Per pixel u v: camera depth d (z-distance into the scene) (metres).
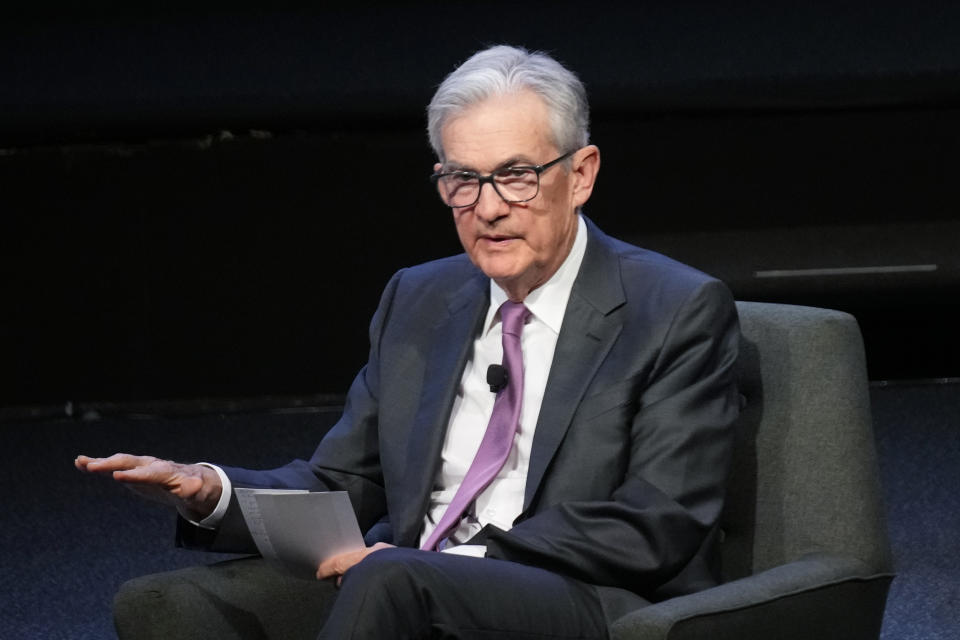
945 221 18.48
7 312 19.95
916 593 12.80
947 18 18.33
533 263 7.70
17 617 13.22
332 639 6.50
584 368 7.76
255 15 19.17
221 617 7.51
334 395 19.91
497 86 7.51
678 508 7.28
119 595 7.41
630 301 7.90
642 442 7.52
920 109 18.39
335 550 7.42
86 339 19.97
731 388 7.78
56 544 15.26
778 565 7.89
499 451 7.83
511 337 7.99
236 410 19.89
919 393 19.11
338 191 19.44
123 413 20.05
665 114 18.77
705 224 18.83
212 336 19.88
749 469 8.06
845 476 7.79
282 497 7.11
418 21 19.05
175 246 19.72
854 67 18.34
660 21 18.78
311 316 19.73
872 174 18.56
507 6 18.94
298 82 18.98
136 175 19.56
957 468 16.16
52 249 19.80
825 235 18.66
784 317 8.20
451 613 6.68
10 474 17.81
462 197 7.62
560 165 7.61
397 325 8.55
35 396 20.08
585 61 18.73
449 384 8.11
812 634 7.20
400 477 8.06
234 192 19.55
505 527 7.79
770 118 18.66
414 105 18.88
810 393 7.94
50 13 19.16
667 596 7.42
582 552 7.23
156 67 19.11
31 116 19.09
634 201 18.91
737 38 18.62
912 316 19.08
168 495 7.70
